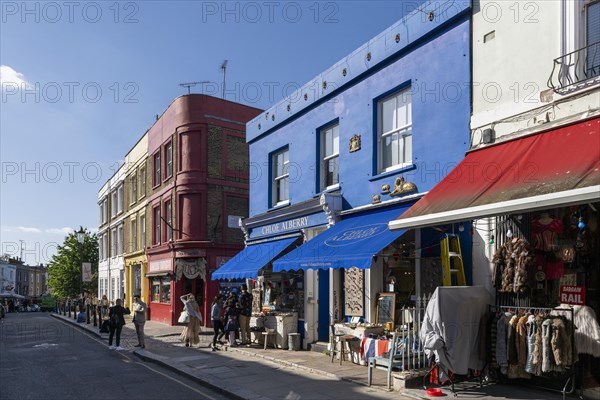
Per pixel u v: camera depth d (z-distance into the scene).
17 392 9.31
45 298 72.00
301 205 14.45
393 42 11.50
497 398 7.54
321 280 13.69
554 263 7.93
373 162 12.12
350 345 11.35
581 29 7.98
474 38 9.59
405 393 8.27
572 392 7.35
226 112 25.39
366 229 10.89
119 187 37.84
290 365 11.52
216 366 11.80
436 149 10.24
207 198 24.25
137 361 13.45
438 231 10.19
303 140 15.26
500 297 8.51
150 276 27.78
